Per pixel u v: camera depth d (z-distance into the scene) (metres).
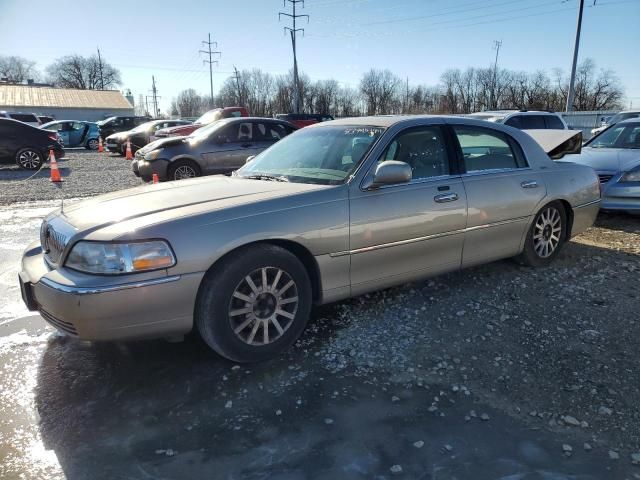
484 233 4.20
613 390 2.85
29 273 3.07
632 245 5.77
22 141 14.57
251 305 3.08
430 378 3.00
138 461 2.34
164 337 2.98
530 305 4.01
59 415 2.69
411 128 3.90
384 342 3.42
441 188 3.87
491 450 2.39
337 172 3.59
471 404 2.75
